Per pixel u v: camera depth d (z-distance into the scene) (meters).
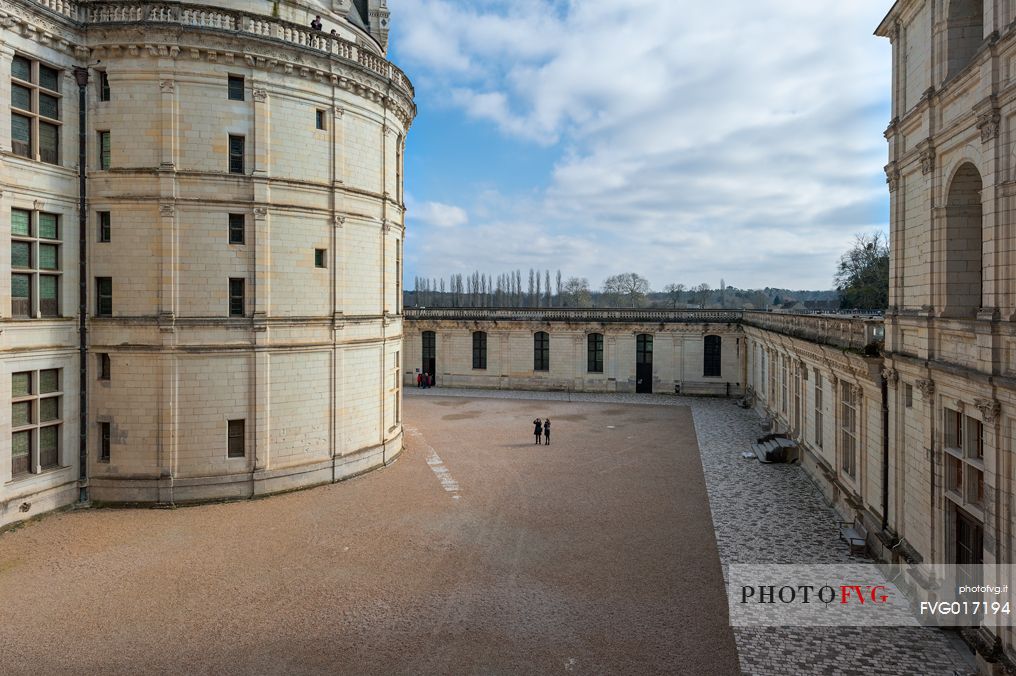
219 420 24.23
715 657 13.49
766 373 40.59
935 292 15.34
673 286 196.25
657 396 53.94
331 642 13.99
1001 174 12.37
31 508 21.77
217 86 23.94
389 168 30.12
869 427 19.69
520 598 16.14
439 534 20.69
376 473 28.48
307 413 26.09
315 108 26.08
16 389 21.56
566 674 12.85
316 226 26.22
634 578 17.34
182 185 23.66
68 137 22.97
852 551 19.11
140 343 23.62
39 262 22.11
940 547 14.93
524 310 58.38
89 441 23.80
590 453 32.66
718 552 19.19
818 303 101.94
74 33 22.88
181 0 25.08
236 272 24.42
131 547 19.47
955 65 15.09
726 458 31.56
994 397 12.35
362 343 28.39
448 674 12.84
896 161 17.84
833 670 13.00
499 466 29.86
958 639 14.20
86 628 14.49
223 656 13.39
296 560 18.50
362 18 33.91
